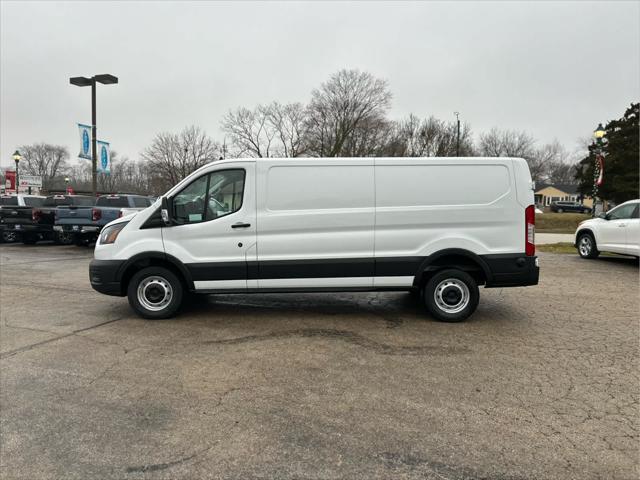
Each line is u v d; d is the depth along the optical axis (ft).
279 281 18.69
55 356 14.89
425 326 18.28
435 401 11.53
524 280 18.39
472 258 18.33
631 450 9.27
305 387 12.41
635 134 130.62
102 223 46.78
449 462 8.87
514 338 16.74
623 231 36.01
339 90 159.02
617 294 24.80
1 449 9.39
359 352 15.20
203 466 8.79
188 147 190.60
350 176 18.39
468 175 18.34
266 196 18.44
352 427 10.24
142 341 16.43
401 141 172.24
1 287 27.04
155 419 10.67
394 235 18.43
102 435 9.95
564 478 8.37
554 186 270.05
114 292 19.11
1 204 56.49
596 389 12.24
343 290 18.72
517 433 9.96
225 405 11.37
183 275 19.11
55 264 37.35
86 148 63.67
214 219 18.61
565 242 56.70
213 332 17.51
